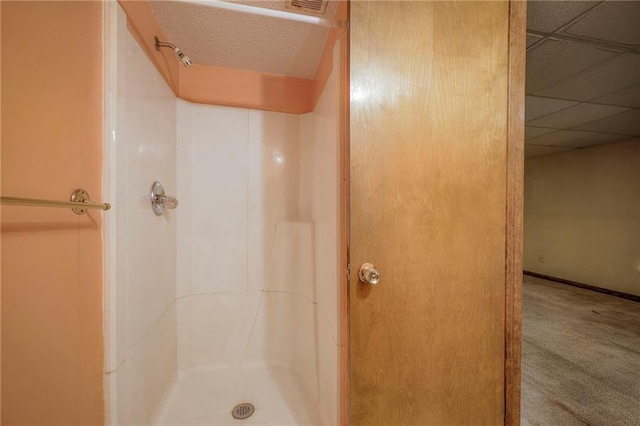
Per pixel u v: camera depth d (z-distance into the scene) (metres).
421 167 0.90
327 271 1.18
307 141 1.58
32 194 0.61
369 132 0.86
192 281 1.50
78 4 0.71
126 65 0.88
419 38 0.89
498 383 0.96
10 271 0.57
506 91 0.96
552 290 3.60
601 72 1.78
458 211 0.93
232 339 1.55
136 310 0.98
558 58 1.61
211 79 1.50
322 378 1.23
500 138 0.96
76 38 0.71
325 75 1.27
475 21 0.94
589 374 1.70
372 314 0.88
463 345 0.94
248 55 1.40
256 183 1.57
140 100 1.00
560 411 1.38
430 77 0.90
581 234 3.80
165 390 1.29
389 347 0.89
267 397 1.36
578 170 3.84
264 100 1.57
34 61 0.61
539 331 2.34
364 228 0.87
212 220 1.52
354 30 0.85
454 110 0.92
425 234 0.91
